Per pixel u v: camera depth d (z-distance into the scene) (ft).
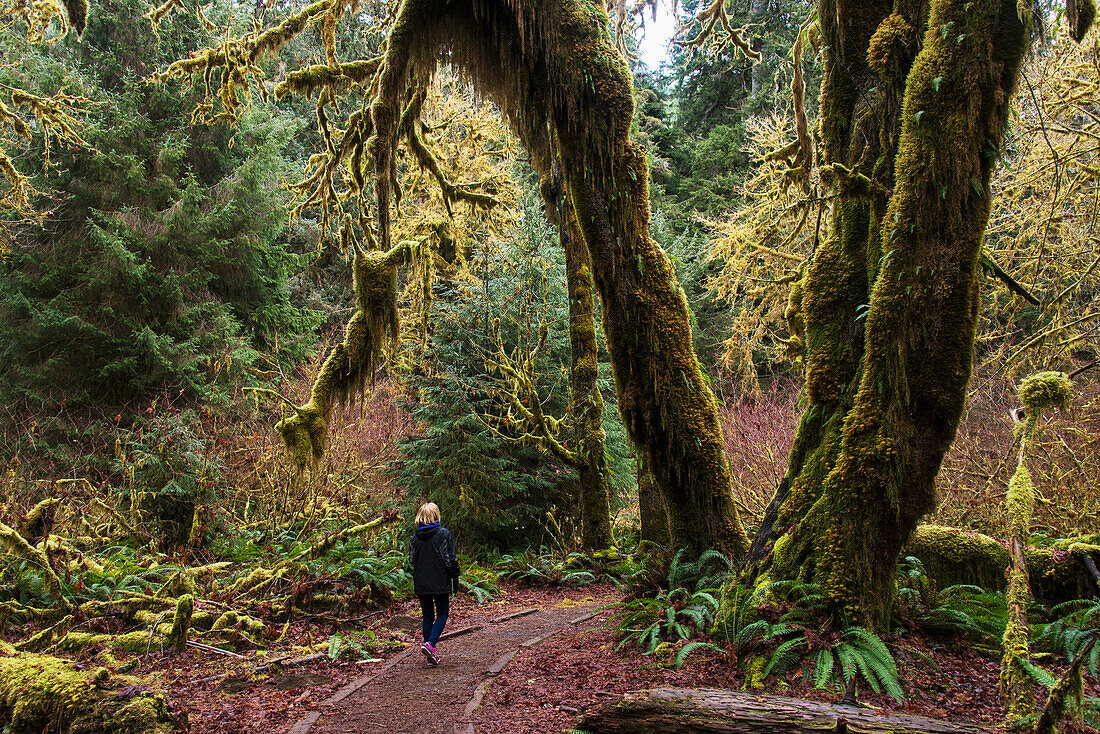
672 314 21.43
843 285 17.19
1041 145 30.96
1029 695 10.05
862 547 15.03
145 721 13.57
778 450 40.11
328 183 30.07
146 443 33.24
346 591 25.82
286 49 67.36
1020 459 10.75
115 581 24.49
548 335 44.09
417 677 18.07
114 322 51.75
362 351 24.88
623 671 16.01
